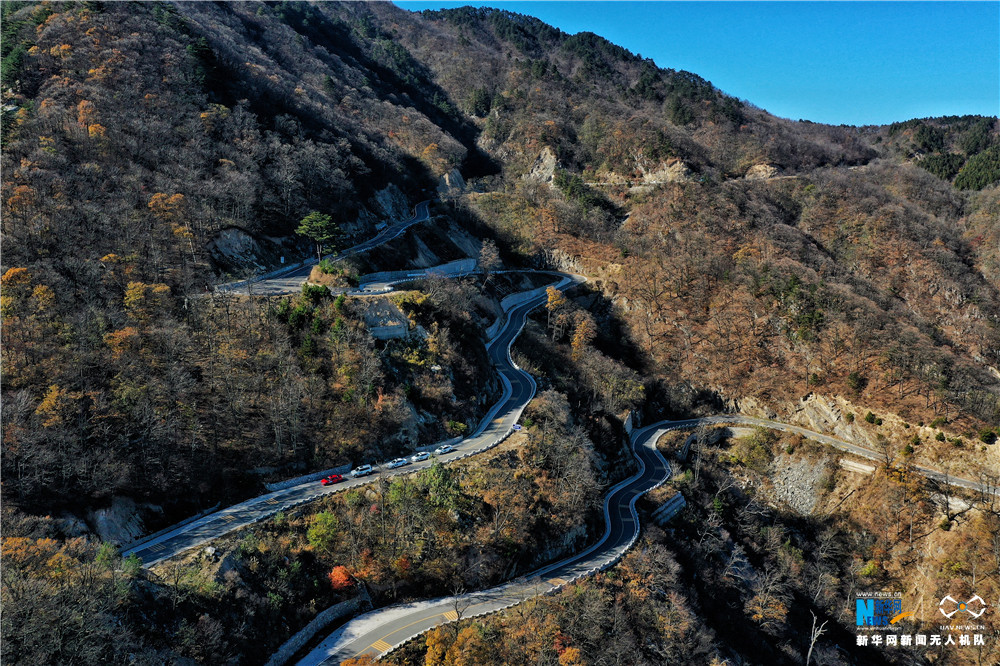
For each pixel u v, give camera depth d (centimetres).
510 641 6041
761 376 13138
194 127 12781
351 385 8619
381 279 12488
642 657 6650
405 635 6103
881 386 11975
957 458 10656
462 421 9369
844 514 10894
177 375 7669
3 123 10650
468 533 7262
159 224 10156
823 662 8281
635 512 9038
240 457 7569
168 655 5125
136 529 6500
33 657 4500
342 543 6800
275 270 11544
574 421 10256
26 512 5925
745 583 9000
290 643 5891
